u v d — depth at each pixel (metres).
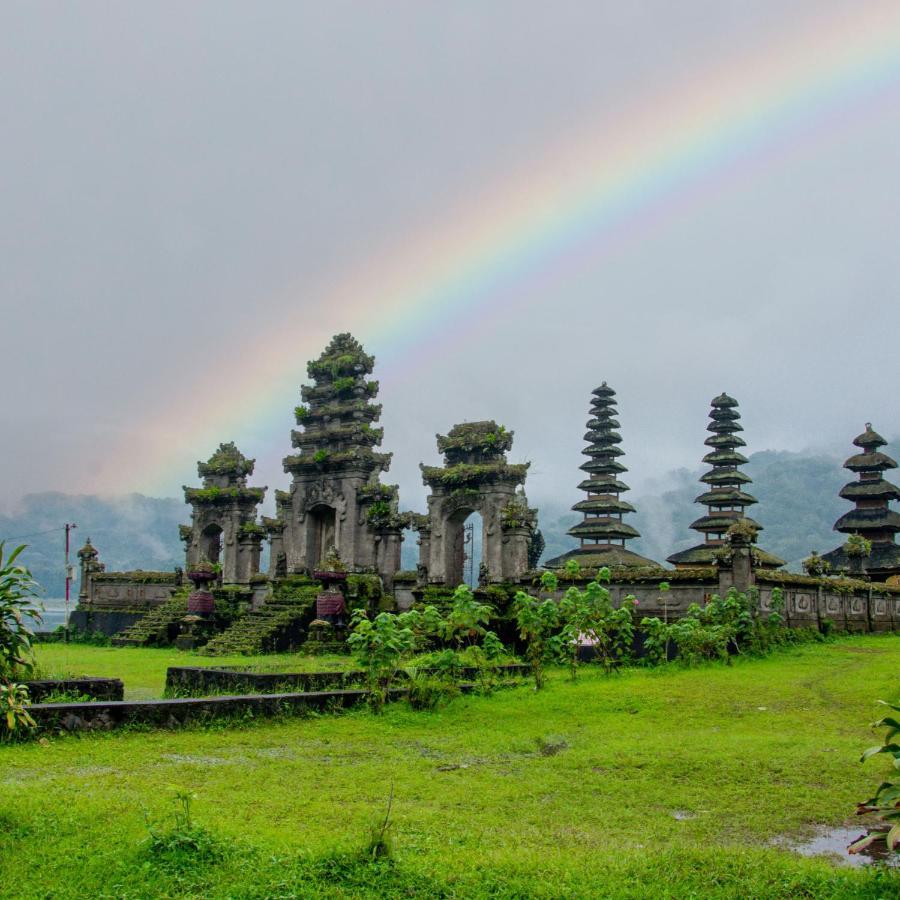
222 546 55.38
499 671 26.28
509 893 9.12
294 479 49.28
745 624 32.09
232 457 56.16
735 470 60.81
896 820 9.47
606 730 19.00
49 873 9.34
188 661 36.06
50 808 11.39
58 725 16.86
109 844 10.04
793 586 38.06
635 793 13.59
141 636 48.84
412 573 44.84
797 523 178.88
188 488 56.09
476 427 43.44
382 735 18.47
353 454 46.75
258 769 14.91
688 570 36.09
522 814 12.51
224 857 9.70
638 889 9.27
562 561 55.81
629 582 37.22
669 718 20.44
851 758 15.40
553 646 27.00
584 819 12.28
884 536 66.00
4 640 13.67
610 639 29.78
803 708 21.19
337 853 9.70
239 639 41.75
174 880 9.10
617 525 56.62
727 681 25.59
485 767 15.49
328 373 50.47
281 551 50.91
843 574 51.53
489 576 40.62
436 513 43.25
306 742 17.64
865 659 31.02
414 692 21.73
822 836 11.63
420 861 9.84
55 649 46.50
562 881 9.44
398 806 12.67
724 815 12.50
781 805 12.87
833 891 9.21
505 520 40.91
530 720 20.36
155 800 12.08
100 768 14.64
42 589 14.74
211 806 12.12
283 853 9.86
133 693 24.23
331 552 41.41
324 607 40.88
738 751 16.02
